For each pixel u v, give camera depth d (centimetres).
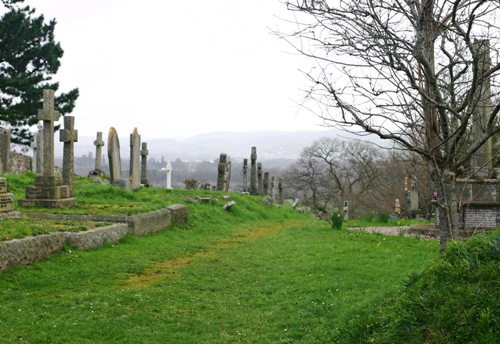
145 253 1143
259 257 1208
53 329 611
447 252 591
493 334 439
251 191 3459
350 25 551
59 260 937
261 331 675
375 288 827
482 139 570
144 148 2942
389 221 2245
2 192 1248
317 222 2314
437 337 471
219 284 919
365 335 550
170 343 614
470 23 516
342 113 561
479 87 597
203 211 1950
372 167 5294
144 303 756
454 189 610
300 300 795
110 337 612
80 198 1750
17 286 766
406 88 546
